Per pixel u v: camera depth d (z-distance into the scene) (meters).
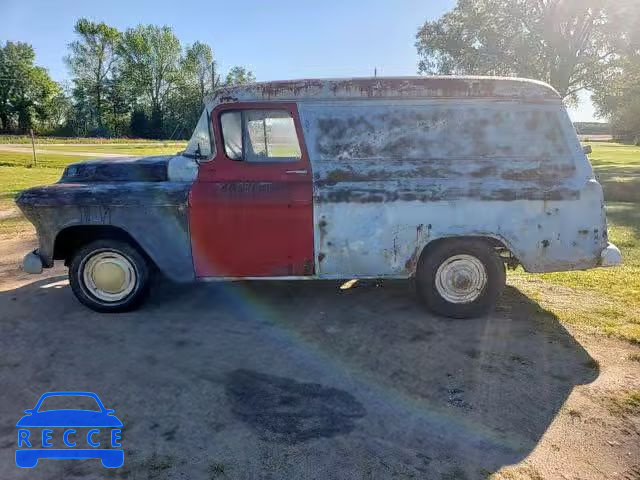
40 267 4.54
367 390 3.39
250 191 4.31
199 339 4.18
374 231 4.30
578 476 2.60
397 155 4.41
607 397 3.32
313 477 2.58
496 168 4.38
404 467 2.65
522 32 30.88
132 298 4.68
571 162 4.43
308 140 4.42
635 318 4.60
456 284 4.50
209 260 4.40
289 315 4.71
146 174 4.76
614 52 29.80
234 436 2.90
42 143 51.47
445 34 32.56
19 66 79.25
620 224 8.88
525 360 3.81
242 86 4.50
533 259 4.35
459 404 3.23
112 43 81.25
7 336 4.24
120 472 2.61
